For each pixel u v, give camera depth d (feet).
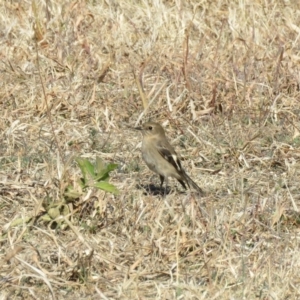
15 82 68.90
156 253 45.21
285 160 58.29
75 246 46.03
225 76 69.56
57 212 48.03
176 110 65.82
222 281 43.09
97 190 49.96
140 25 81.15
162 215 49.52
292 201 50.39
